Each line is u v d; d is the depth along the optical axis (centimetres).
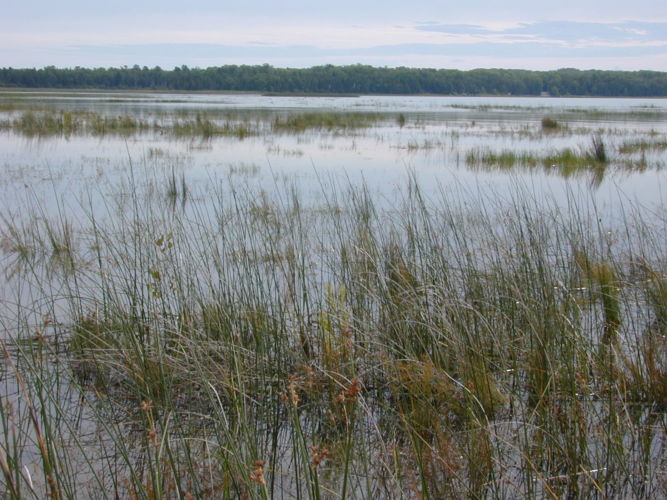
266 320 520
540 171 1609
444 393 441
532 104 7375
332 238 811
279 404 442
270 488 360
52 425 412
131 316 534
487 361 483
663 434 417
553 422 394
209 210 1018
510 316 553
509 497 357
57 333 548
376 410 450
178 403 453
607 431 387
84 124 2769
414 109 5347
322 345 509
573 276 643
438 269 587
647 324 550
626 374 478
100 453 389
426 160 1777
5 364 488
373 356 493
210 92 11694
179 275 574
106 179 1318
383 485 366
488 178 1455
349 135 2617
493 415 433
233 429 407
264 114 3891
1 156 1670
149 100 6328
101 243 800
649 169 1677
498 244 679
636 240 869
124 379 484
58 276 692
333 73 12325
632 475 369
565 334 480
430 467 374
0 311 597
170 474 363
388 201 1108
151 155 1734
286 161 1692
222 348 486
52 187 1210
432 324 502
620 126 3278
